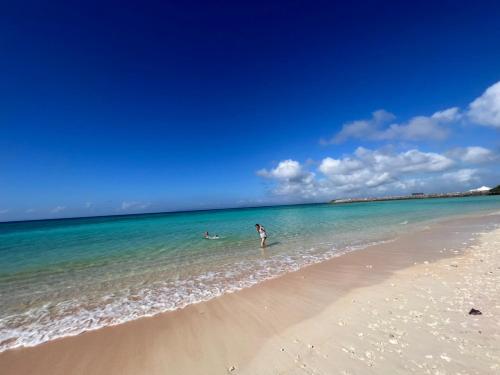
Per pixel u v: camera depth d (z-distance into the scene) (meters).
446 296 6.53
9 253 16.80
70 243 21.12
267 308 6.90
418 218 28.98
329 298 7.29
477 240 14.34
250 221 37.72
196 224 36.75
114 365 4.80
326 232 21.34
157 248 17.19
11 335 6.07
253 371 4.33
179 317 6.70
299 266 11.15
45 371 4.72
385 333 5.02
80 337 5.88
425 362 4.04
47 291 9.20
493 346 4.22
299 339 5.17
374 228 22.27
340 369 4.10
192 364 4.68
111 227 38.31
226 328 5.94
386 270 9.73
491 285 6.98
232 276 10.21
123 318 6.80
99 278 10.64
